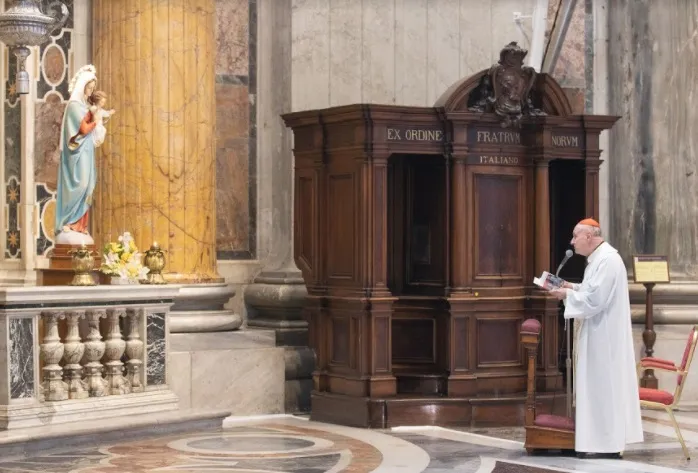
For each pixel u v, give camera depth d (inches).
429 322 658.2
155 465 509.4
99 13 674.2
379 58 763.4
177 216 671.8
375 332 627.8
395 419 621.6
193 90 677.9
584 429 530.0
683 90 770.2
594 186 680.4
